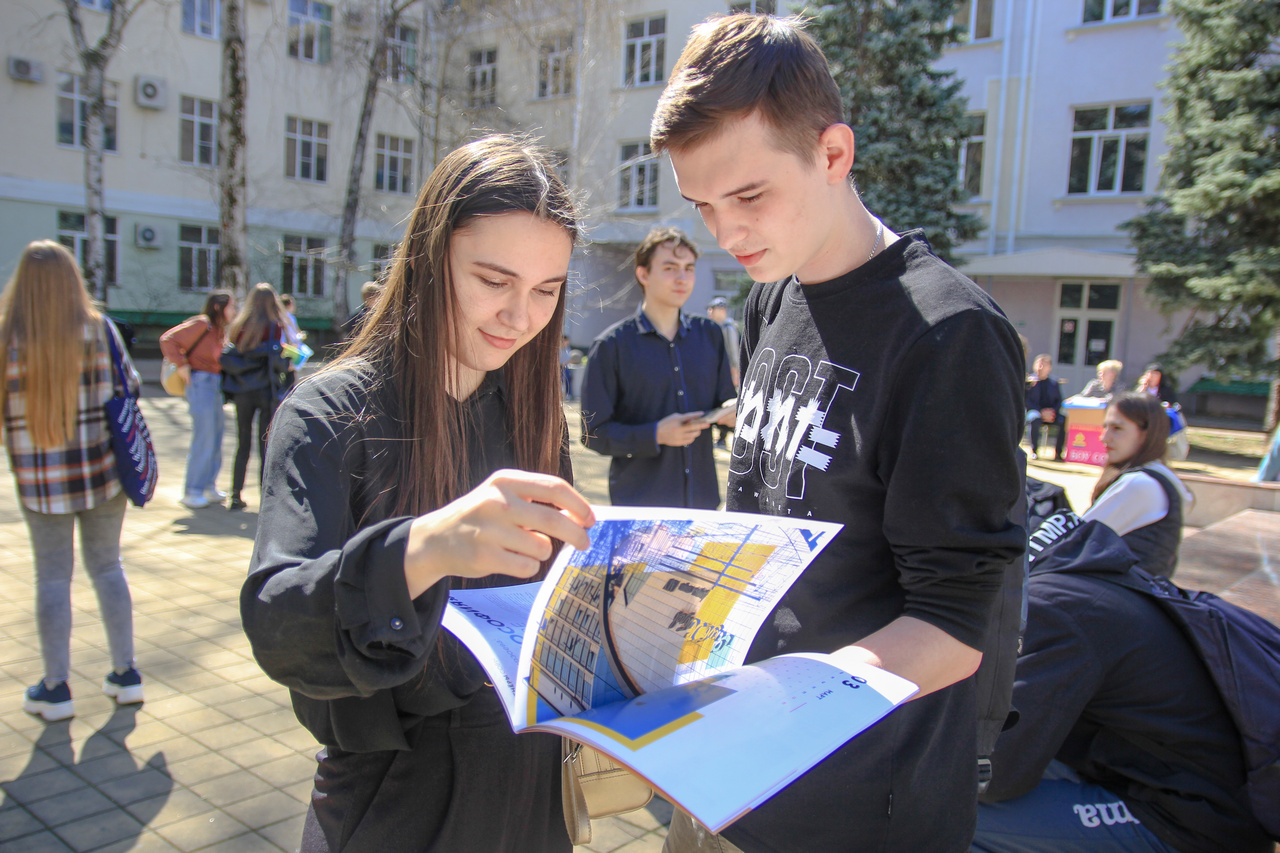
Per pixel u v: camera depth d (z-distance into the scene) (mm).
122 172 20609
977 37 19438
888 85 15219
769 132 1160
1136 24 17672
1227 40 13602
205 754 2871
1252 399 18578
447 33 16297
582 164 15750
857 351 1278
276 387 6281
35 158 19406
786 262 1260
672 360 3523
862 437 1253
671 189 21703
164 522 5934
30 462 2887
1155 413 3326
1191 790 1952
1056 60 18594
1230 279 13086
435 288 1087
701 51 1189
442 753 1137
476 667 1147
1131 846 1938
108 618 3180
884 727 1272
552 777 1275
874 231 1394
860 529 1289
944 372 1160
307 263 23109
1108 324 18688
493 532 791
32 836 2396
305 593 849
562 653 984
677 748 821
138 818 2506
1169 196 14422
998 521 1162
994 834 1945
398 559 821
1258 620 2102
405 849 1128
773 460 1406
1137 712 1997
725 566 1102
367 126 18922
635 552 1011
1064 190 18859
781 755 825
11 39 18812
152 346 21062
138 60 20438
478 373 1247
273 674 910
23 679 3363
